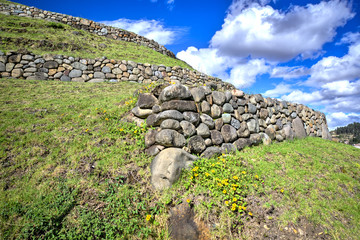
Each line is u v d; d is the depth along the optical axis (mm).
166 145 3578
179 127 3795
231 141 4828
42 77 7891
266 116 6059
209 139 4336
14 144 3418
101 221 2480
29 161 3137
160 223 2605
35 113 4512
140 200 2848
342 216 3238
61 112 4762
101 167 3229
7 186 2697
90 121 4438
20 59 7711
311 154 5312
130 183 3088
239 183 3312
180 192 3064
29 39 9562
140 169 3344
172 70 10969
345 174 4484
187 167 3467
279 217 2963
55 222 2348
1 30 9734
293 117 7266
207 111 4531
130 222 2516
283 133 6520
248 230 2729
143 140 3938
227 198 3047
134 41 15641
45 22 12258
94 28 14328
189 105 4145
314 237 2777
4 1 12820
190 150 3859
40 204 2508
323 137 8703
